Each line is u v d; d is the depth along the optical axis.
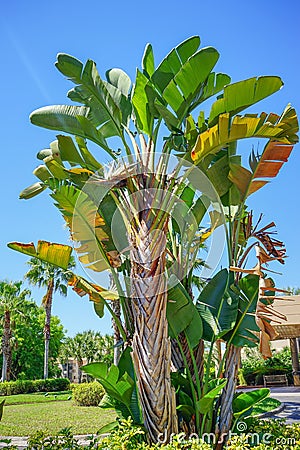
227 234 6.07
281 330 18.31
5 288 33.38
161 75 5.71
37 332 39.19
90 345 40.91
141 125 5.68
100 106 6.06
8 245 5.58
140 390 4.88
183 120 5.70
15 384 26.97
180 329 5.42
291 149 5.57
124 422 4.71
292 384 20.31
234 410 5.82
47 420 13.20
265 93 4.93
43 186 6.24
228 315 5.72
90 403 17.42
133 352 4.94
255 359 22.81
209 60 4.97
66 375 42.06
